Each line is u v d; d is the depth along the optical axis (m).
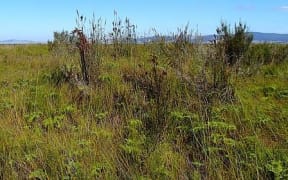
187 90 6.58
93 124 5.75
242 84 7.37
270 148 4.79
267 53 9.91
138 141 5.07
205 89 6.33
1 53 18.30
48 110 6.55
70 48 10.94
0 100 7.23
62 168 4.52
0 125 5.81
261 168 4.27
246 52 9.39
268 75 8.29
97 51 8.63
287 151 4.64
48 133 5.46
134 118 5.95
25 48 20.80
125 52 10.48
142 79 7.20
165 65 8.04
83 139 5.12
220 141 4.93
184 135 5.32
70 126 5.74
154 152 4.70
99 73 8.08
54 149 4.87
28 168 4.62
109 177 4.28
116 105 6.68
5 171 4.56
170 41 9.70
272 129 5.37
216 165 4.39
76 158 4.66
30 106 6.91
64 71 8.43
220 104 6.11
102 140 5.14
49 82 8.32
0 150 5.09
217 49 7.55
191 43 9.30
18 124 5.92
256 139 4.86
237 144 4.81
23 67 12.25
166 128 5.53
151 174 4.33
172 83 6.92
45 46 22.31
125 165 4.51
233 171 4.21
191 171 4.35
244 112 5.82
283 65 9.16
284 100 6.46
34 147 5.09
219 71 6.75
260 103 6.28
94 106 6.65
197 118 5.53
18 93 7.55
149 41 10.76
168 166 4.47
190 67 7.53
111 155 4.64
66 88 7.62
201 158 4.71
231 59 9.21
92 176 4.31
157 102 5.98
